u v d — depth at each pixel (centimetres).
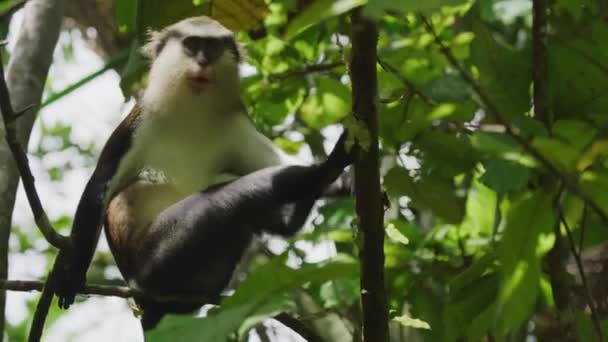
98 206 825
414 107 636
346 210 838
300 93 912
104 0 1280
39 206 595
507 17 713
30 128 813
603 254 734
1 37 945
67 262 687
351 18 482
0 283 646
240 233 825
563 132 502
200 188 883
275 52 912
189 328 446
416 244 816
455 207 675
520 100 582
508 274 485
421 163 656
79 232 811
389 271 783
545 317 729
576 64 566
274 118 931
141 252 848
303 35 881
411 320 636
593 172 466
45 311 655
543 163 448
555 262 604
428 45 726
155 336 445
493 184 501
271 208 805
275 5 887
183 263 830
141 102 889
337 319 819
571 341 602
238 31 895
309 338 700
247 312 457
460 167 650
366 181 530
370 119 510
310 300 823
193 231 823
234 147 888
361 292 570
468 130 614
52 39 875
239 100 898
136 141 869
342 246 863
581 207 575
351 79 502
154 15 860
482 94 480
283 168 805
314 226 862
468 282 649
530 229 479
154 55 912
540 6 584
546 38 577
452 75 627
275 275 483
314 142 1013
